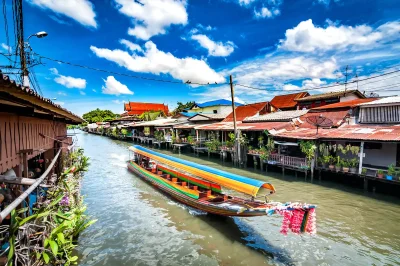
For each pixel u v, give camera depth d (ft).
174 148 105.70
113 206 39.47
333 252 25.62
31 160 35.70
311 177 51.88
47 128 28.71
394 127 46.47
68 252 21.18
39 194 23.65
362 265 23.45
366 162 49.52
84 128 321.32
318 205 38.70
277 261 24.18
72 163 50.98
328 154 51.47
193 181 42.34
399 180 38.93
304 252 25.68
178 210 37.42
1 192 18.95
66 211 24.72
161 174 52.65
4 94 11.44
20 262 13.60
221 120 101.35
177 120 123.24
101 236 29.48
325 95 89.30
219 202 31.76
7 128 16.24
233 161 73.41
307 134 54.24
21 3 28.40
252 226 31.63
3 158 15.52
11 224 13.01
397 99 51.49
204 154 93.20
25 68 29.89
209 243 27.73
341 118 58.44
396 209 36.32
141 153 61.05
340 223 32.22
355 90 82.48
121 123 199.21
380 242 27.45
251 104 100.68
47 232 17.28
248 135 75.36
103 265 23.77
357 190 45.50
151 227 31.83
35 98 13.44
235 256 25.16
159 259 24.82
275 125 65.46
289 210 23.31
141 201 41.75
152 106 234.17
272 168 64.23
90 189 49.19
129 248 26.86
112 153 105.09
